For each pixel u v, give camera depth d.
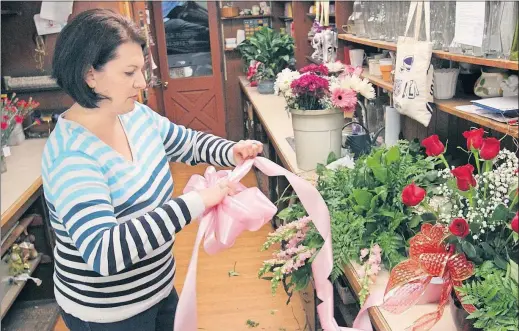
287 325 2.85
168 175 1.56
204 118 6.79
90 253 1.25
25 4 3.68
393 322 1.37
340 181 1.84
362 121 3.06
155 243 1.27
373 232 1.63
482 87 2.01
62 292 1.52
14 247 2.84
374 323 1.46
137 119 1.55
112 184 1.38
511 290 1.12
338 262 1.60
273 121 3.82
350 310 2.07
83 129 1.37
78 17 1.31
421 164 1.70
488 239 1.30
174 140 1.73
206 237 1.45
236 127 6.95
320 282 1.56
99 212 1.28
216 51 6.58
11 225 2.53
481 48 1.81
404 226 1.63
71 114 1.41
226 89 6.84
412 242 1.36
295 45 5.32
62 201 1.29
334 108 2.36
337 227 1.66
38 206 3.09
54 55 1.31
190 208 1.32
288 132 3.42
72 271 1.46
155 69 6.52
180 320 1.42
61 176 1.31
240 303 3.09
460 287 1.21
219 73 6.67
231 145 1.70
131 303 1.50
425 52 2.01
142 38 1.37
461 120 2.34
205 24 6.50
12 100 3.69
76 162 1.32
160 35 6.46
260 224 1.44
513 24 1.65
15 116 3.25
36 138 3.83
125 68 1.30
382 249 1.58
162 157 1.56
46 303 3.19
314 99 2.41
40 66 3.79
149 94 5.56
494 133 2.11
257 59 5.52
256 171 5.14
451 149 2.44
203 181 1.58
